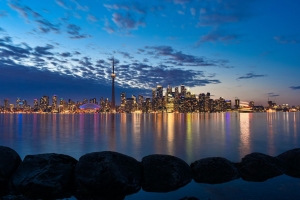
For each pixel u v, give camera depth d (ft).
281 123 304.09
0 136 147.02
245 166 38.24
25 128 226.38
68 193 30.66
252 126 249.14
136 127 245.65
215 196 29.19
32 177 31.24
